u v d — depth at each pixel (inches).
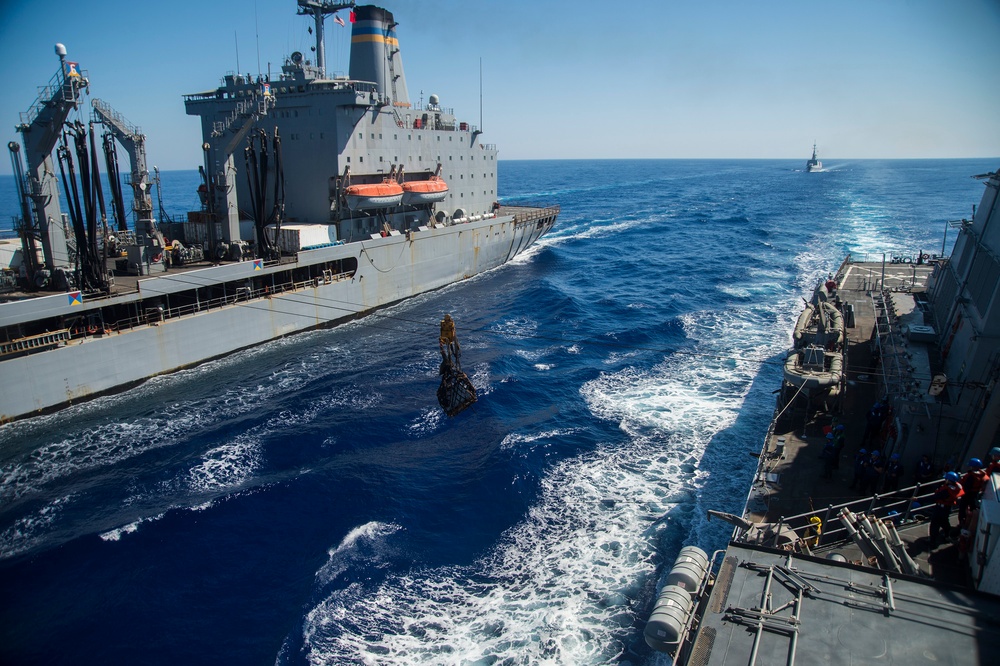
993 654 335.3
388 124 1891.0
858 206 4719.5
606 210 4618.6
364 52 2049.7
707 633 358.3
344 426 1121.4
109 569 780.6
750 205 4884.4
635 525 828.0
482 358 1435.8
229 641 666.8
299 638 658.8
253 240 1752.0
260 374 1387.8
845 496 735.7
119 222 1704.0
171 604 721.0
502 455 1004.6
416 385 1304.1
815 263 2566.4
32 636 682.2
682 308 1859.0
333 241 1754.4
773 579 397.4
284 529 847.7
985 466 647.8
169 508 888.3
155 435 1122.0
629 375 1337.4
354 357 1483.8
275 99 1651.1
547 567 756.6
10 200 6053.2
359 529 832.3
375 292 1833.2
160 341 1347.2
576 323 1718.8
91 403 1253.1
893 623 357.4
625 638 649.0
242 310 1492.4
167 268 1512.1
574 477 944.3
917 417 741.3
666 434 1067.9
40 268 1364.4
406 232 1914.4
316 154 1776.6
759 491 754.8
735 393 1229.7
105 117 1424.7
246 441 1082.7
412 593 721.6
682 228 3629.4
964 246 1062.4
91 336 1262.3
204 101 1913.1
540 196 5871.1
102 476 997.2
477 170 2367.1
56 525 876.6
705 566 445.7
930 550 586.2
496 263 2427.4
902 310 1194.6
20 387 1154.0
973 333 793.6
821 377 905.5
